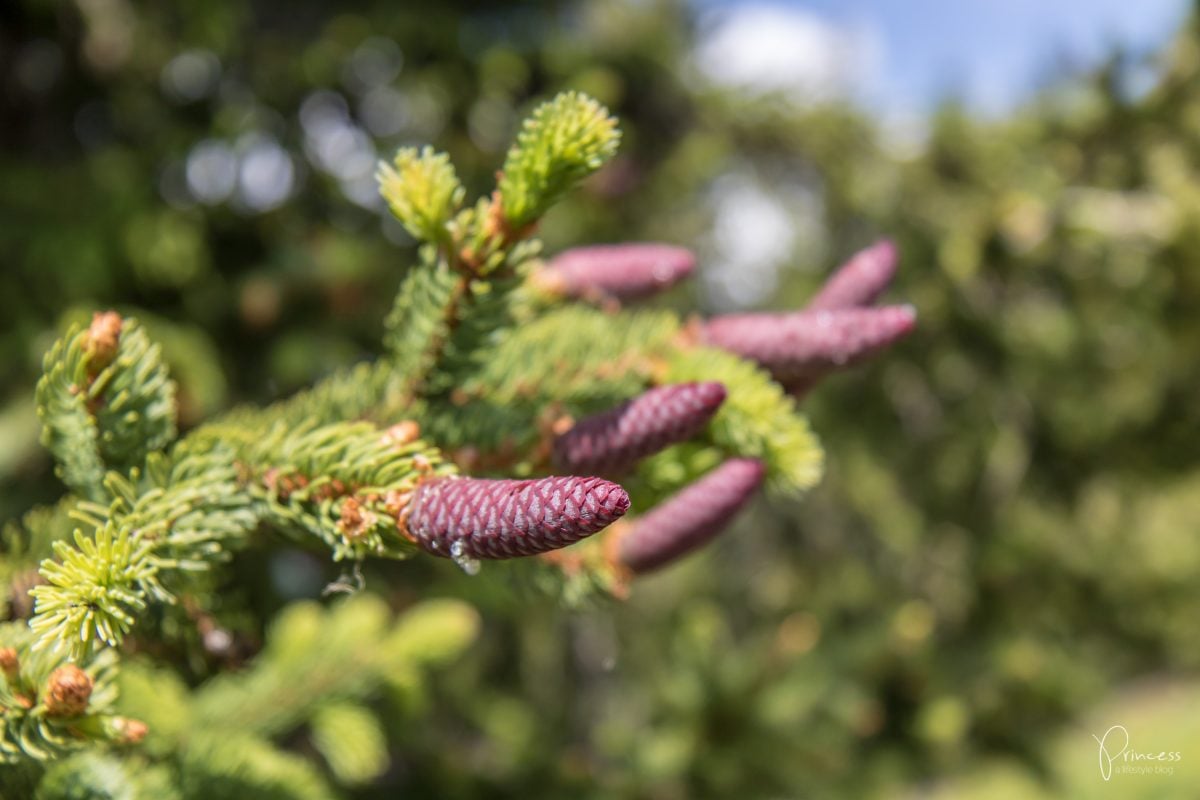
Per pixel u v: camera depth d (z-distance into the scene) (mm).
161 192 3365
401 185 880
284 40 3859
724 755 2527
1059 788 3160
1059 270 3637
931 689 3018
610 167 4156
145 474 831
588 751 3494
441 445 949
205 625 952
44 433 855
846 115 4359
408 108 4062
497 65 4004
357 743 1567
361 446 794
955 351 3857
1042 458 4070
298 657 1598
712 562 4734
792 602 4367
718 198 4641
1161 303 3512
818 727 2756
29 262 2982
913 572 4176
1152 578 4008
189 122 3639
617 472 900
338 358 3264
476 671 3615
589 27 4488
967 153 3857
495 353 1055
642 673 4234
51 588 684
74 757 918
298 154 3689
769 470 1004
